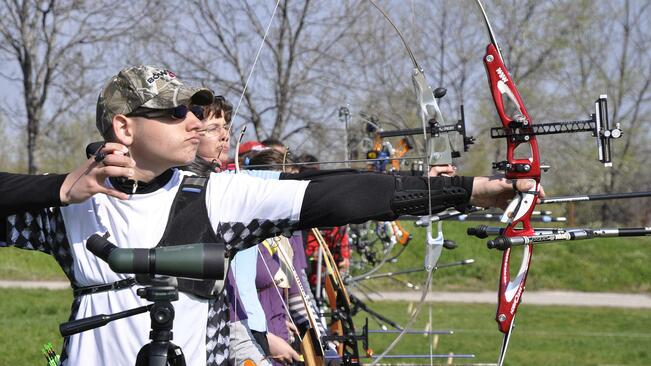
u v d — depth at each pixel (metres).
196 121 4.82
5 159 42.88
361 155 12.12
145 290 4.14
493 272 30.52
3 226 4.83
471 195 4.86
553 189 38.41
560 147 38.31
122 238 4.73
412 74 5.21
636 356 16.72
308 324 7.70
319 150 21.38
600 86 42.34
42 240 4.89
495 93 5.08
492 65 5.11
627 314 24.25
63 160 40.25
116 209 4.77
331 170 5.18
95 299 4.77
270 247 7.63
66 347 4.85
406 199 4.72
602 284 30.80
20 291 24.50
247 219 4.78
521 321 22.08
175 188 4.86
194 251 4.05
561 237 5.07
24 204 4.57
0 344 15.05
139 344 4.70
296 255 8.18
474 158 37.12
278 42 30.80
